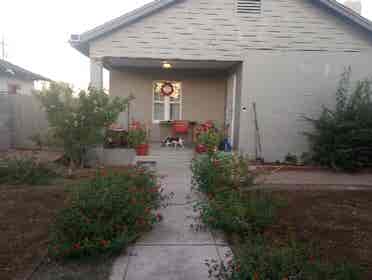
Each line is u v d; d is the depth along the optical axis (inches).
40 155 372.5
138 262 139.8
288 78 369.4
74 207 154.3
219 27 359.9
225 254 142.3
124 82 474.9
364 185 280.7
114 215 154.9
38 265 135.7
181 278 126.6
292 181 293.1
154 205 198.4
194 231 173.9
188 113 485.4
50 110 282.8
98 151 335.0
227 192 206.4
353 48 369.1
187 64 419.8
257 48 364.8
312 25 365.7
